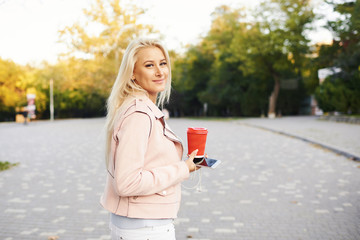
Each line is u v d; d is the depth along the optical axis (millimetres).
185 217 4652
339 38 23188
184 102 52781
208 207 5082
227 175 7270
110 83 29750
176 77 35312
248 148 11297
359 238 3855
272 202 5285
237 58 37188
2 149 12008
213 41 42750
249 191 5961
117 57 29375
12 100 44188
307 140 12633
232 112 45000
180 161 1672
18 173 7801
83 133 18844
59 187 6449
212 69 44250
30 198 5680
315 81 28484
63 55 28281
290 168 7891
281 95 41000
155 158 1615
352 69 23469
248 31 35031
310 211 4828
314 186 6219
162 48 1753
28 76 47062
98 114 62875
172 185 1639
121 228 1606
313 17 31609
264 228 4211
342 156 9273
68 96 53094
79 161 9422
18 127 24797
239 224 4355
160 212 1601
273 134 16188
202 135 1728
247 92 40406
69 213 4879
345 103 23656
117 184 1479
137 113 1562
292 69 35031
